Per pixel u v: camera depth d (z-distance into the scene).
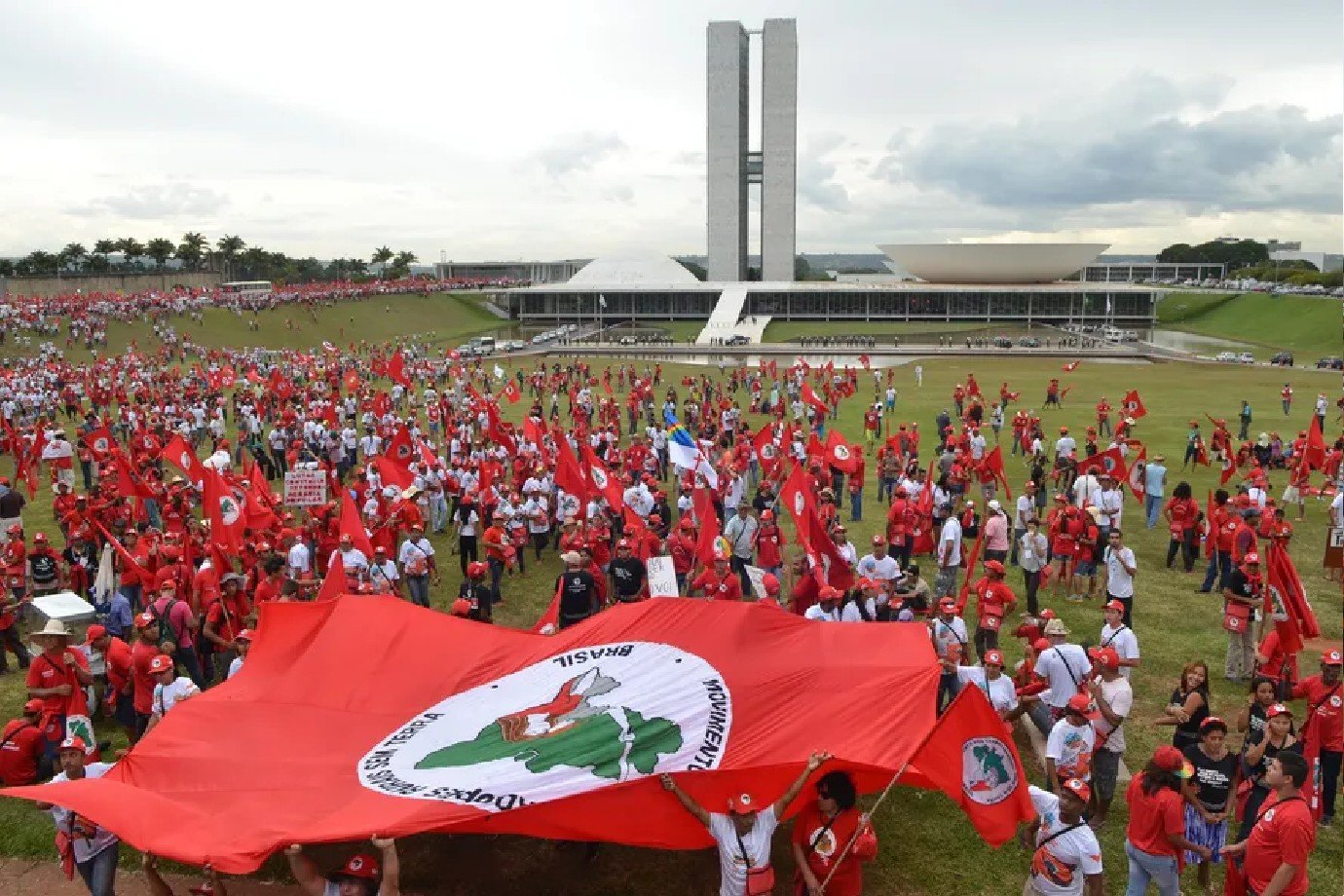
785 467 33.75
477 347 107.69
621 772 9.73
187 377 65.31
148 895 11.05
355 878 8.71
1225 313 140.50
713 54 171.25
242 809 9.56
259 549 19.14
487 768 10.02
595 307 161.62
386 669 12.37
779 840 11.76
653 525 22.38
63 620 16.50
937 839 11.88
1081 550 20.91
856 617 15.21
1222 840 10.18
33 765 13.09
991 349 106.69
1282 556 13.49
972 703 9.12
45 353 79.38
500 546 21.47
